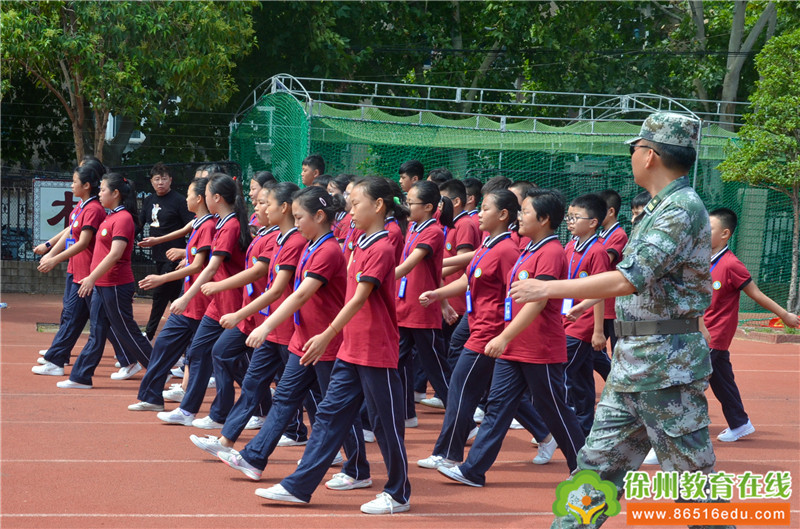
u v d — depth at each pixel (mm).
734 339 14250
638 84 21484
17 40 13352
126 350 8891
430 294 6121
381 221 5094
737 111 22797
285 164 14492
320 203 5293
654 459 6559
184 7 14547
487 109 22172
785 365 11750
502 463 6504
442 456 6055
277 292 5531
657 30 23562
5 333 11484
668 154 3977
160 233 10109
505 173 16516
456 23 22172
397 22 21766
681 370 3896
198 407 7113
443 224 7648
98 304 8344
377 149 16688
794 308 15344
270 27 19016
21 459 6012
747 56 22625
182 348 7609
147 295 15062
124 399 8031
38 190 15242
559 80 21766
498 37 20969
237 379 6965
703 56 21766
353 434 5605
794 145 14422
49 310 13773
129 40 14578
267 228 6508
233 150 17359
